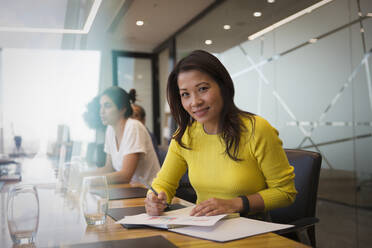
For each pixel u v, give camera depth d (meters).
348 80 2.85
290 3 3.38
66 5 1.87
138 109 3.25
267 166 1.24
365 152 2.76
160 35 6.35
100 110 2.19
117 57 6.82
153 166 2.19
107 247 0.78
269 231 0.91
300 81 3.29
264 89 3.77
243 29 4.11
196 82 1.22
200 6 5.00
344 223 2.88
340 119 2.94
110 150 2.36
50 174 1.81
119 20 5.18
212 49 4.89
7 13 1.80
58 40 1.94
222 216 1.01
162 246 0.78
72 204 1.25
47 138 2.05
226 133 1.27
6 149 1.97
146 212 1.14
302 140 3.31
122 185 1.83
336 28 2.93
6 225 0.99
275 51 3.58
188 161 1.40
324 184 3.14
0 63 1.84
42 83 1.94
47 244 0.82
